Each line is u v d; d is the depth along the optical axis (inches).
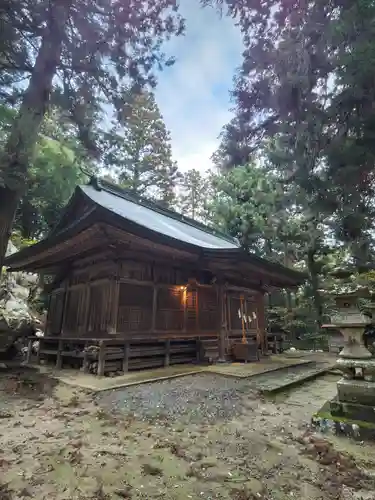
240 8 213.6
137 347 270.8
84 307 305.6
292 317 673.0
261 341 430.3
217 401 170.9
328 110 174.4
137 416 141.2
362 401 128.1
